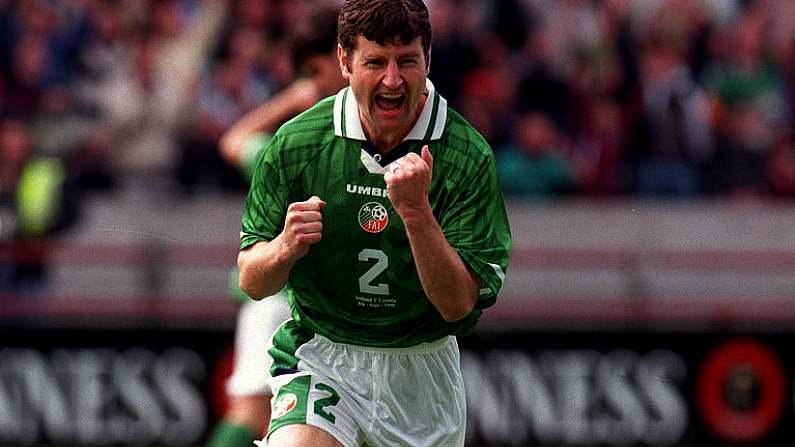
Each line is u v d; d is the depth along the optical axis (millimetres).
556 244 37062
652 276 35594
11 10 36594
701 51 38781
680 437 33906
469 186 14844
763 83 38906
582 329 33938
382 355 15578
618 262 35562
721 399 34031
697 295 35438
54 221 33969
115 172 36219
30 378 32500
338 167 14836
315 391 15508
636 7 38875
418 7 13938
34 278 33719
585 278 35688
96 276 34469
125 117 36188
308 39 21297
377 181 14789
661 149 37781
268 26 36594
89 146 36062
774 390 34094
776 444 34062
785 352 34094
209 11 36594
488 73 37094
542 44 37719
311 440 15172
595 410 33750
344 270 15109
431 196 14883
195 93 36406
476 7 37812
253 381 21328
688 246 37219
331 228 14945
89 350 32688
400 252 14906
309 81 21938
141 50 36625
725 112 38500
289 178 14953
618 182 37812
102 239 35219
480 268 14719
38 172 34031
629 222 37406
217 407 32875
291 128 15016
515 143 37312
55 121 36094
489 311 33844
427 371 15719
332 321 15508
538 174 37312
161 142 36312
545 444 33656
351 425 15539
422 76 14047
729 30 39438
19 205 33875
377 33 13758
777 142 38594
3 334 32562
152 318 32969
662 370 33969
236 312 33125
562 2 38250
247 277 14805
